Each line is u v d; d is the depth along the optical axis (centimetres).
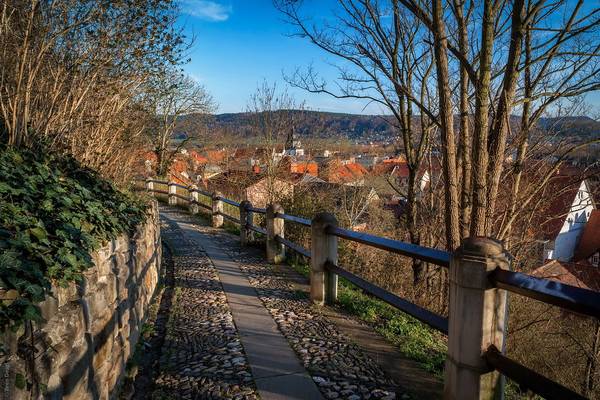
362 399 289
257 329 423
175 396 300
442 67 705
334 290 500
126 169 827
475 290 227
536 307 1038
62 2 472
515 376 206
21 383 173
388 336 399
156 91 780
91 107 585
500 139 708
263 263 728
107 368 295
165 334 420
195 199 1441
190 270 686
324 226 485
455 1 747
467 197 777
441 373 325
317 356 357
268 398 292
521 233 1002
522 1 652
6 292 186
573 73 826
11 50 447
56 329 213
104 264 313
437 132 1181
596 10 626
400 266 1002
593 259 2762
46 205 294
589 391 1069
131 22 547
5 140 445
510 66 682
